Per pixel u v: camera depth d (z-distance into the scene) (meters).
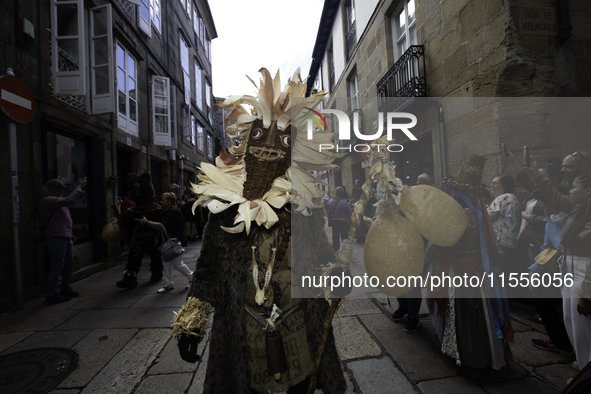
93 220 5.92
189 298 1.03
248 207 1.03
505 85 2.28
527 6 2.55
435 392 1.86
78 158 5.70
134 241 4.30
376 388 1.91
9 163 3.63
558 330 2.21
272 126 1.12
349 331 2.62
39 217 3.77
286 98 1.11
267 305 1.06
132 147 7.81
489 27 2.14
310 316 1.11
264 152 1.11
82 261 5.46
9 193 3.64
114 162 6.55
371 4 6.82
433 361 2.18
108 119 6.41
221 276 1.05
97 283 4.69
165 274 4.12
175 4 12.57
